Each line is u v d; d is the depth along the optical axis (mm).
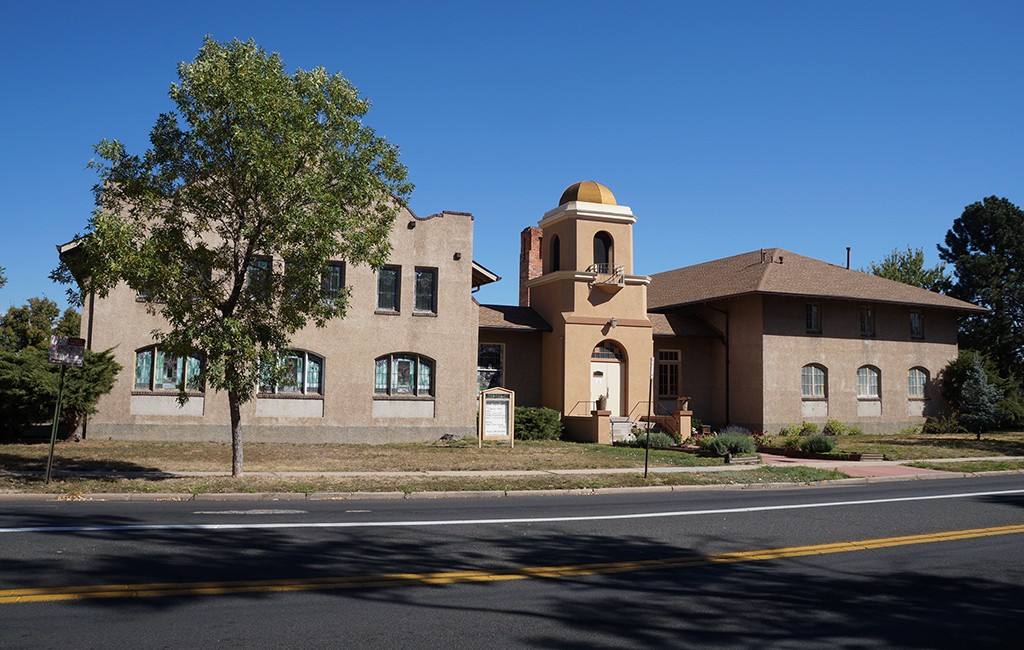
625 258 31406
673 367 34375
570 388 29828
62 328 50156
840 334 34219
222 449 21734
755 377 32625
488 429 24078
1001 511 13602
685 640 6277
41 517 11078
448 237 27672
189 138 15289
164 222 15938
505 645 6000
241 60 15258
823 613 7145
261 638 5965
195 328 15227
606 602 7320
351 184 15781
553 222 32000
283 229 15219
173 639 5875
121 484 14625
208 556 8633
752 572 8734
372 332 26375
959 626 6801
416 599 7191
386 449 23234
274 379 16547
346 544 9547
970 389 33562
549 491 15852
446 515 12219
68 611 6488
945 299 36562
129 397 23703
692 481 17500
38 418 21812
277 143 15211
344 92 15930
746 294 32156
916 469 21250
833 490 17141
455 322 27453
